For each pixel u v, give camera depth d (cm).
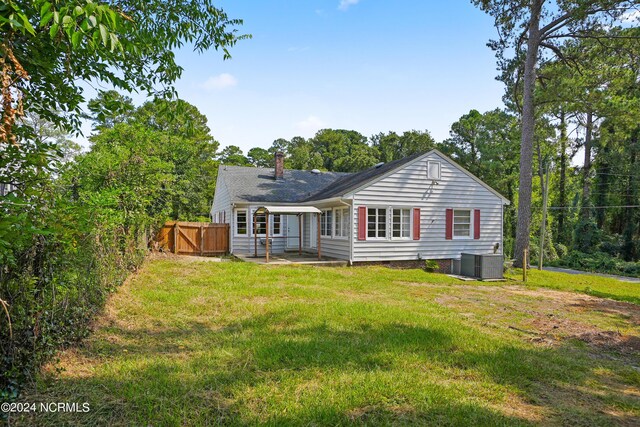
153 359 421
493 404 350
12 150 273
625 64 1638
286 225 1914
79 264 454
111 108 409
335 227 1584
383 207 1472
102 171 900
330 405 325
